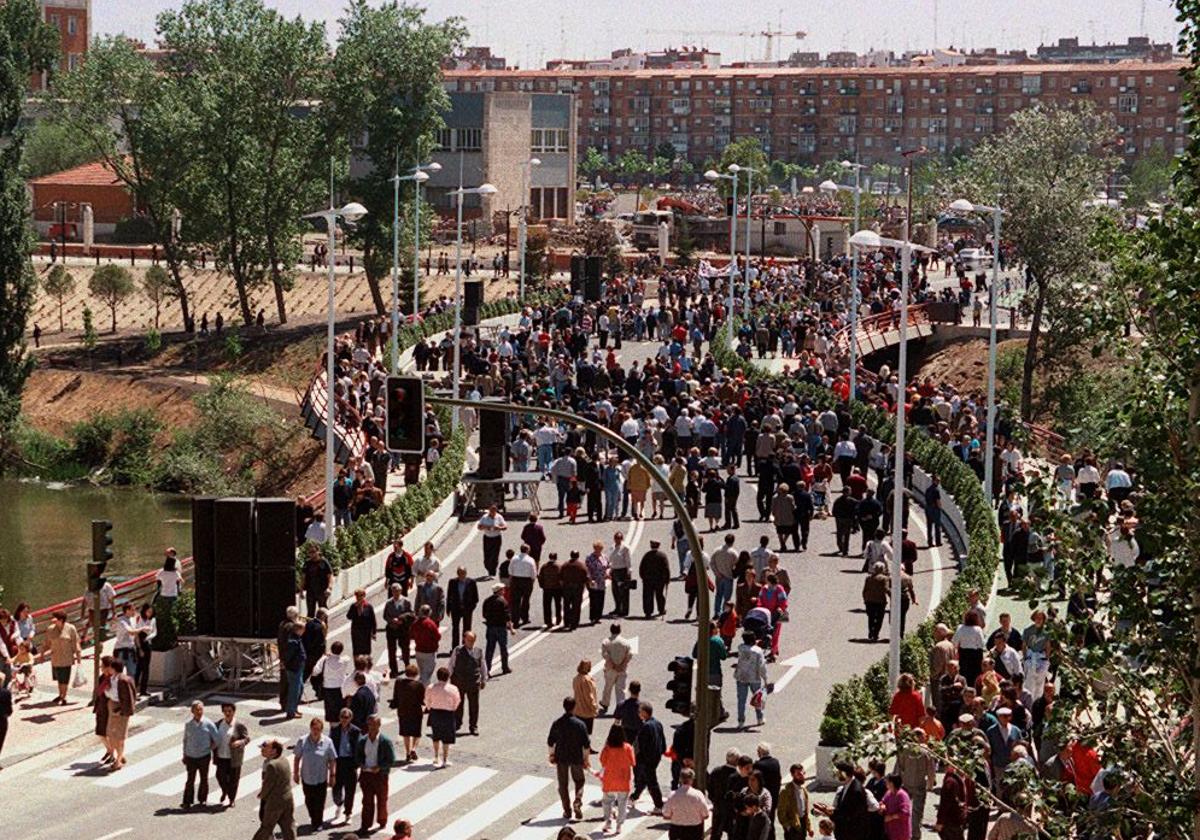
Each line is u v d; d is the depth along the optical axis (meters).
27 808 31.67
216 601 38.78
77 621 47.69
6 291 100.00
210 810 31.59
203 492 91.38
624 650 35.91
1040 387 94.75
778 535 50.84
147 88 118.31
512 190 163.88
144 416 98.94
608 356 68.06
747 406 59.56
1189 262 19.41
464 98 161.12
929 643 36.69
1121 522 20.52
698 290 99.19
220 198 114.88
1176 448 19.41
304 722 36.31
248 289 126.38
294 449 93.38
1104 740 20.03
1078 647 19.98
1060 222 89.88
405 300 111.00
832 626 42.66
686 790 26.62
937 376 98.81
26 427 99.69
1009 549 43.59
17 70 104.69
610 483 53.75
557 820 30.78
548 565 42.34
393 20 112.25
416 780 32.88
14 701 38.88
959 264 105.25
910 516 55.34
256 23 114.38
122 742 34.00
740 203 154.75
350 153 116.50
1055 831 19.36
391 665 38.38
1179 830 18.97
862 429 57.06
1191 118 19.98
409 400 28.03
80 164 169.00
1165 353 19.69
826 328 84.00
